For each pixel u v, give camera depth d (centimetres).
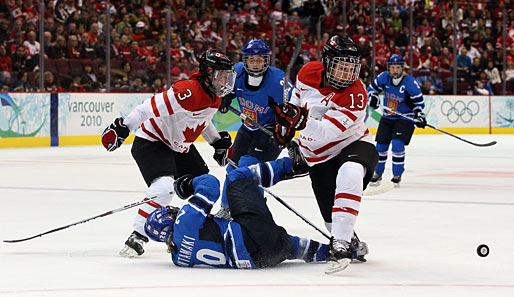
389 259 1457
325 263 1398
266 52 1845
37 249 1562
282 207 2261
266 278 1249
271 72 1894
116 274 1284
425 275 1298
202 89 1489
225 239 1315
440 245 1627
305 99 1411
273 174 1354
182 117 1497
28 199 2450
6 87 4962
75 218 2030
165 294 1124
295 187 2823
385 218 2045
